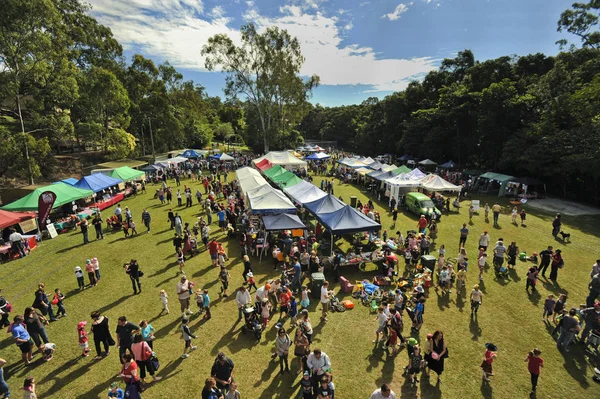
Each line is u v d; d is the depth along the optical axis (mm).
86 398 6930
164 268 13453
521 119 31688
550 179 29156
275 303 10828
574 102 25484
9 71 24234
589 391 7320
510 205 24984
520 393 7258
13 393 7043
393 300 10875
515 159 28953
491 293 11617
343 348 8648
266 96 51562
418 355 7258
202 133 69000
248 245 15039
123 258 14492
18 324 7766
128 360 6344
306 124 110500
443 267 12602
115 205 24344
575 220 20797
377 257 13289
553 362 8242
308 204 17328
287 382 7418
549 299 9914
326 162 50188
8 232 16266
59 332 9219
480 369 7969
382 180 26766
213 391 5777
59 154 39500
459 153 40156
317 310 10547
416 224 20000
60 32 27453
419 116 46844
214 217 20891
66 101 29875
